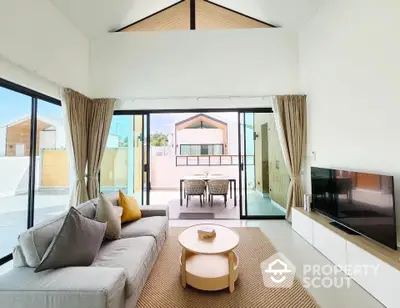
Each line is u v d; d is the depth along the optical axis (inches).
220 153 384.2
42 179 138.6
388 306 72.1
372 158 96.8
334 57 124.6
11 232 124.0
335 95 124.1
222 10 174.4
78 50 158.7
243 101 172.1
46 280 56.9
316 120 145.5
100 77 173.3
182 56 172.7
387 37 88.7
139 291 74.2
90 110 167.9
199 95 171.8
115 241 92.7
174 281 88.7
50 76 128.6
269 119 181.9
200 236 92.2
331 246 103.6
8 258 109.7
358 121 105.7
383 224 82.7
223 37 172.1
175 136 376.8
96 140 165.3
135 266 73.3
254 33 171.3
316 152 145.7
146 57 173.2
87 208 98.0
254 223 164.7
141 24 176.9
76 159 148.9
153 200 249.0
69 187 153.9
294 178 162.4
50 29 128.8
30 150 125.4
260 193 181.9
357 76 106.0
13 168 120.9
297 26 164.2
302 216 134.1
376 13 94.0
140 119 181.6
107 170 183.3
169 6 173.0
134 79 172.9
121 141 183.6
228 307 74.2
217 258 97.3
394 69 85.6
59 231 67.7
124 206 116.0
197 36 172.9
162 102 174.4
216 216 184.1
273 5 149.3
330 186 116.6
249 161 181.2
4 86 107.5
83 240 70.4
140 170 181.6
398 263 71.6
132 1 149.3
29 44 112.4
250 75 170.6
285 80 169.3
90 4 139.8
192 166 327.9
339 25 119.6
